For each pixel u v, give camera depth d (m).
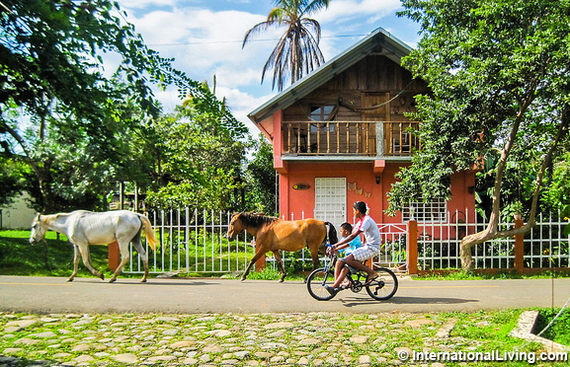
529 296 8.65
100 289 9.55
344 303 8.12
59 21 2.71
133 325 6.90
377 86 17.22
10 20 2.73
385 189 17.09
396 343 5.84
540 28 9.73
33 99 2.84
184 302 8.20
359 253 8.14
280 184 17.28
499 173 11.57
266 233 11.12
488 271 12.04
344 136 17.19
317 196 17.20
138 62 3.19
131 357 5.52
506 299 8.34
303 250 12.41
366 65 17.28
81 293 9.00
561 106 9.96
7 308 7.75
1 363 5.25
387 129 16.98
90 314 7.55
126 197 21.09
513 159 12.59
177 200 17.34
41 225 10.98
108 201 17.06
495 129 11.30
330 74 16.66
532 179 14.42
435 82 11.63
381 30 15.71
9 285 10.05
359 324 6.80
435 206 16.97
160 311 7.68
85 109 2.86
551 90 9.67
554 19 9.55
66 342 6.07
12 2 2.64
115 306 7.89
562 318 6.83
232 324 6.89
